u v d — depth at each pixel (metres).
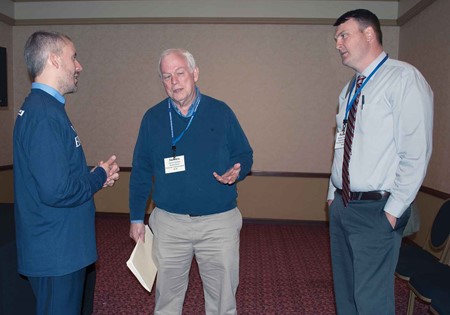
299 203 5.31
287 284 3.29
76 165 1.55
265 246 4.38
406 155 1.63
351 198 1.78
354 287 1.80
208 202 1.89
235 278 1.97
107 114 5.38
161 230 1.96
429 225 3.88
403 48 4.80
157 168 1.95
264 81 5.18
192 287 3.18
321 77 5.12
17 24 5.29
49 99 1.49
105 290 3.11
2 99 3.61
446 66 3.69
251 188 5.34
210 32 5.16
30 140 1.40
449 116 3.63
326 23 5.01
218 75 5.20
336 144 1.92
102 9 5.20
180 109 1.92
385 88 1.68
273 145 5.27
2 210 2.46
